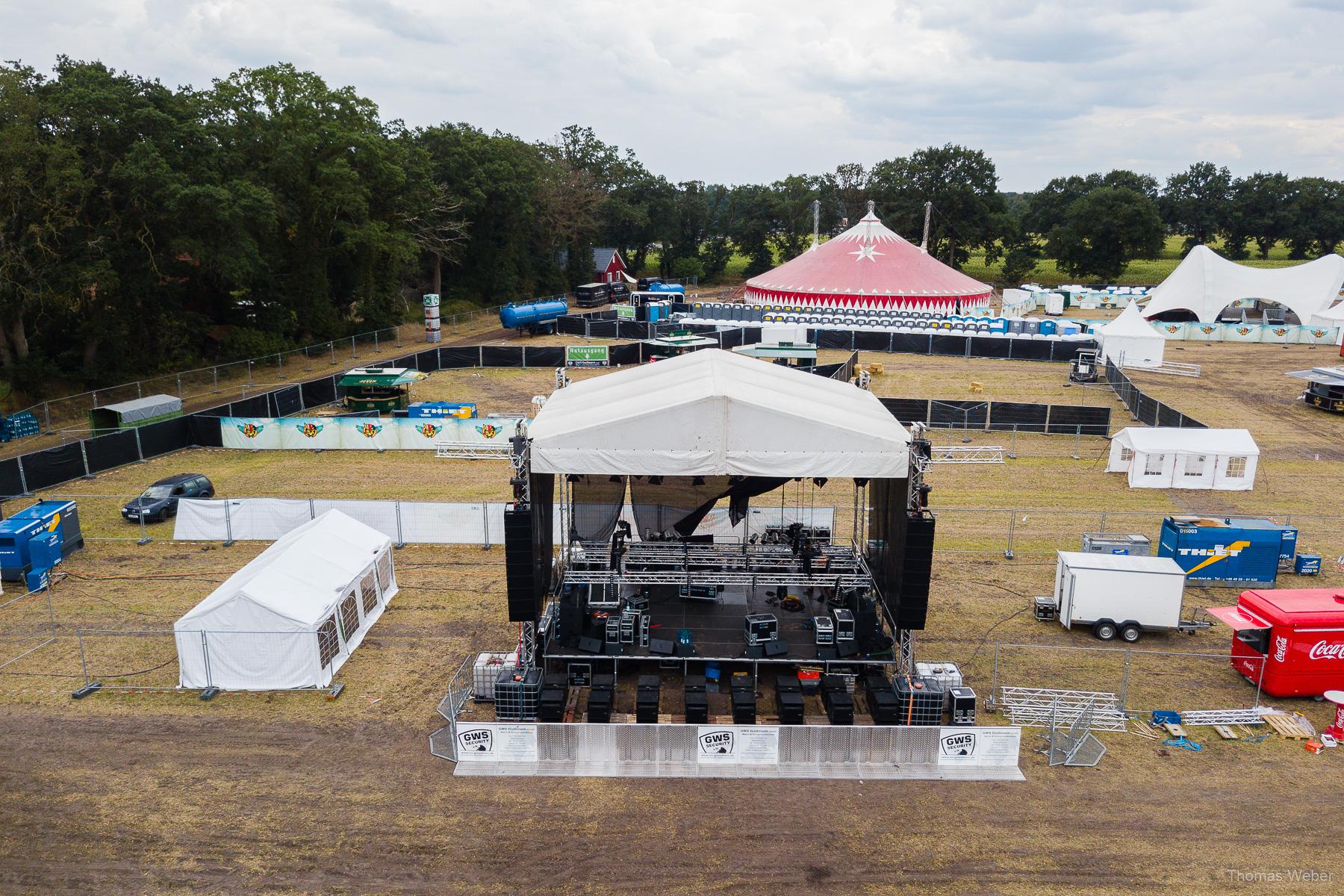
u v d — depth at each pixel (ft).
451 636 78.54
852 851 50.80
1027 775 58.65
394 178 227.61
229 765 58.80
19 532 88.22
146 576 91.45
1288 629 67.51
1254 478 122.31
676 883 48.08
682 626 73.51
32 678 70.03
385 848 50.78
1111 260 428.97
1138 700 68.85
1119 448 129.59
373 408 159.63
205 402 171.73
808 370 189.57
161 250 170.81
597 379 87.25
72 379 168.55
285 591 70.23
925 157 453.17
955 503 117.19
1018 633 80.64
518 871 48.98
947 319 249.75
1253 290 263.08
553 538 78.18
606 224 395.34
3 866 48.93
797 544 83.56
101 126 153.69
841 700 63.00
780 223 471.21
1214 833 52.65
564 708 65.46
